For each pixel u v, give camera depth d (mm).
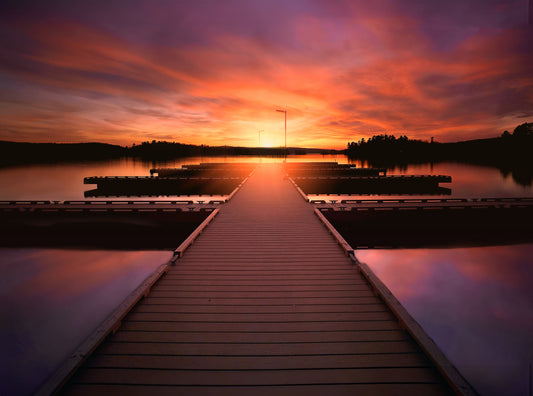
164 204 13977
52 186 39844
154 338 3762
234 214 10875
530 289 9633
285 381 3123
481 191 35281
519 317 8406
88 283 10266
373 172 32500
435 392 2990
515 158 96312
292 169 32875
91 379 3111
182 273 5762
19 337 7523
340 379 3150
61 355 6871
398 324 4070
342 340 3748
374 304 4594
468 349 7184
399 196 26406
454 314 8656
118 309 4098
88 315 8531
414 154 134500
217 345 3652
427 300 9312
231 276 5625
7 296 9406
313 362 3381
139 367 3279
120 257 12188
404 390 3018
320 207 12367
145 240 12828
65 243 13016
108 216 12977
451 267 11266
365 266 5723
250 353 3520
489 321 8359
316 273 5770
